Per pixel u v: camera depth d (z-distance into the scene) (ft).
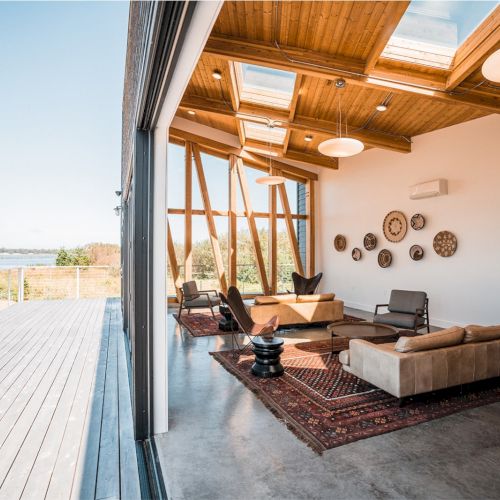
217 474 6.59
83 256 43.75
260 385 11.24
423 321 17.11
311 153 29.48
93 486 6.19
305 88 19.10
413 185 22.53
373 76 15.62
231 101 21.31
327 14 13.35
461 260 20.02
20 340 16.99
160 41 4.62
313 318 19.38
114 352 14.97
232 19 14.07
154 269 8.35
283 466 6.86
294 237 31.99
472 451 7.39
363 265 27.27
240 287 30.07
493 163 18.57
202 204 29.01
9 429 8.29
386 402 9.87
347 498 5.94
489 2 12.20
